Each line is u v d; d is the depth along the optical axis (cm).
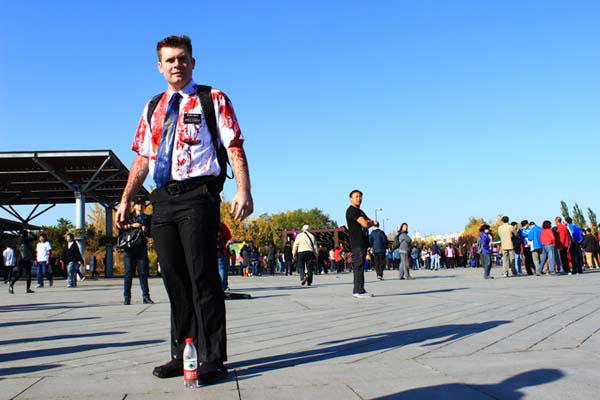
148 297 927
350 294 1031
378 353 376
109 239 3005
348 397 263
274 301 880
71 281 1747
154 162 325
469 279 1587
